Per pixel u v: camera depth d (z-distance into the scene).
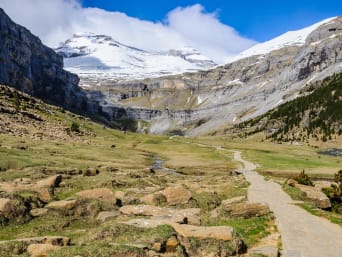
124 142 135.25
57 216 25.11
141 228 19.06
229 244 18.34
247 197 34.47
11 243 16.92
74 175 45.31
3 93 139.12
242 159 104.00
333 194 35.44
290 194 35.59
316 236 21.55
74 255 14.61
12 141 70.56
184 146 137.25
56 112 157.12
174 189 31.92
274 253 17.77
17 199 25.30
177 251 16.62
